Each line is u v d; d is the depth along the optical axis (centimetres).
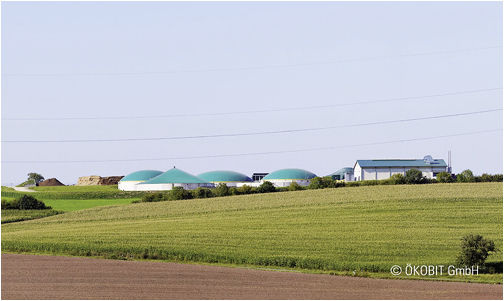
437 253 6291
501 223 7912
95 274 5266
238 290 4488
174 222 9088
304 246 6794
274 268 5784
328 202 10219
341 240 7106
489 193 10288
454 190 10881
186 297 4209
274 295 4278
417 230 7581
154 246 6950
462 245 5612
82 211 11112
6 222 10338
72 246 7094
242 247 6812
